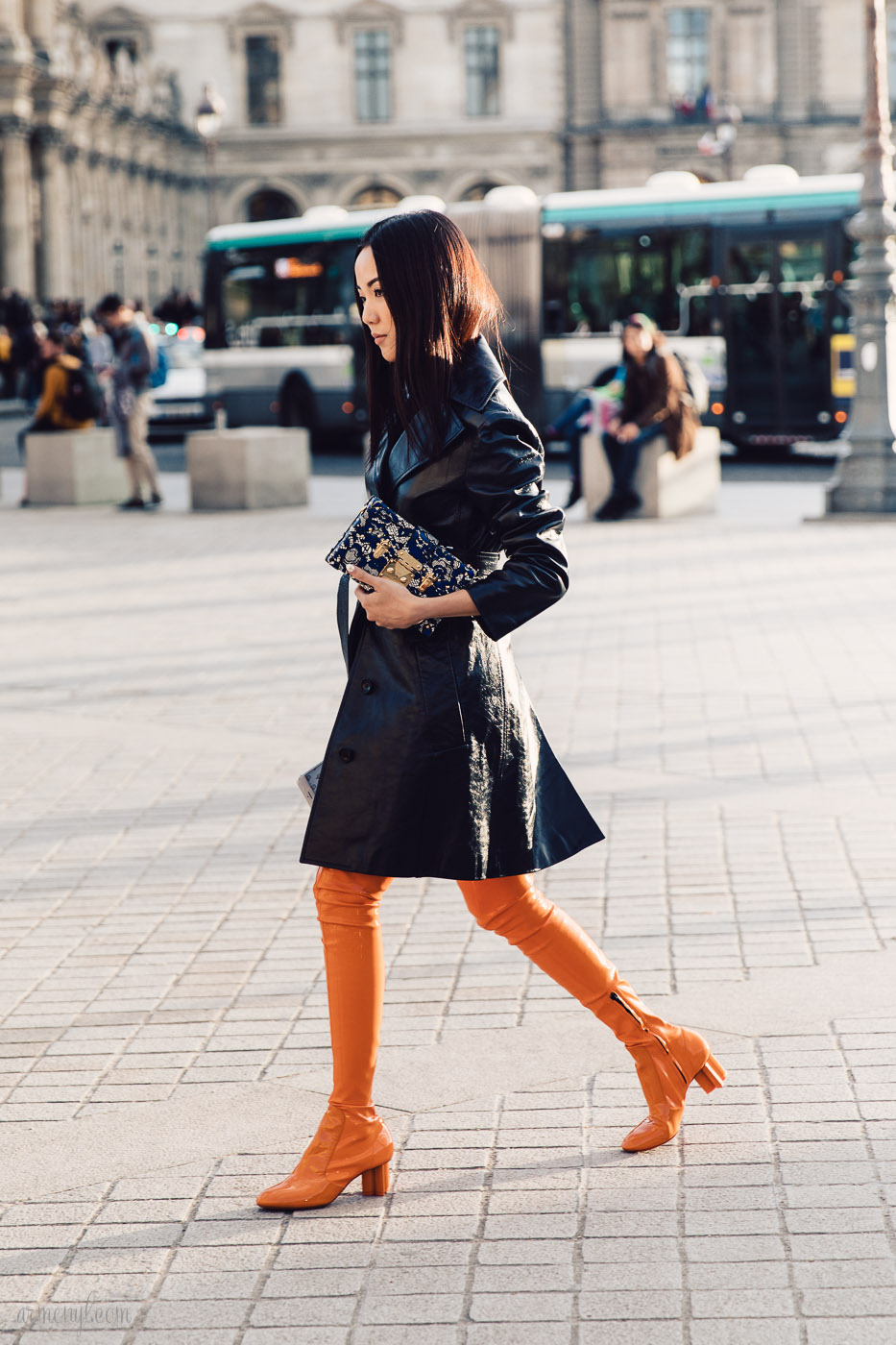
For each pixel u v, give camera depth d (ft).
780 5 199.93
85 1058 15.14
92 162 188.03
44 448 67.72
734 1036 15.03
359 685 12.03
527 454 11.66
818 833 21.39
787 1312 10.44
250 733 28.14
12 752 27.32
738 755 25.53
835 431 83.35
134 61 210.38
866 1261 11.02
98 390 74.18
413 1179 12.57
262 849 21.67
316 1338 10.39
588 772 24.81
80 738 28.17
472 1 204.13
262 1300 10.88
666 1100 12.94
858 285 54.54
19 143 173.17
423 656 11.84
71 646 36.52
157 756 26.81
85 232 185.68
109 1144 13.34
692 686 30.55
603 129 202.80
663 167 202.80
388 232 11.71
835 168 201.05
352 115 209.26
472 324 11.84
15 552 52.95
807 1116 13.30
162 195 210.18
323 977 17.04
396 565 11.58
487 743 11.94
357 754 11.93
